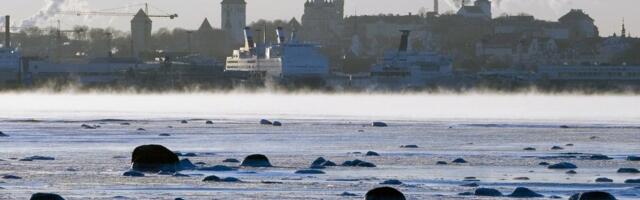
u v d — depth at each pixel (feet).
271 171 491.31
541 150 655.35
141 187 423.64
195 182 439.22
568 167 522.47
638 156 586.04
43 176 462.19
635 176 482.28
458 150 649.61
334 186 431.02
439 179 465.88
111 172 478.59
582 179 467.11
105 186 426.51
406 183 447.83
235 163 532.73
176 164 490.08
